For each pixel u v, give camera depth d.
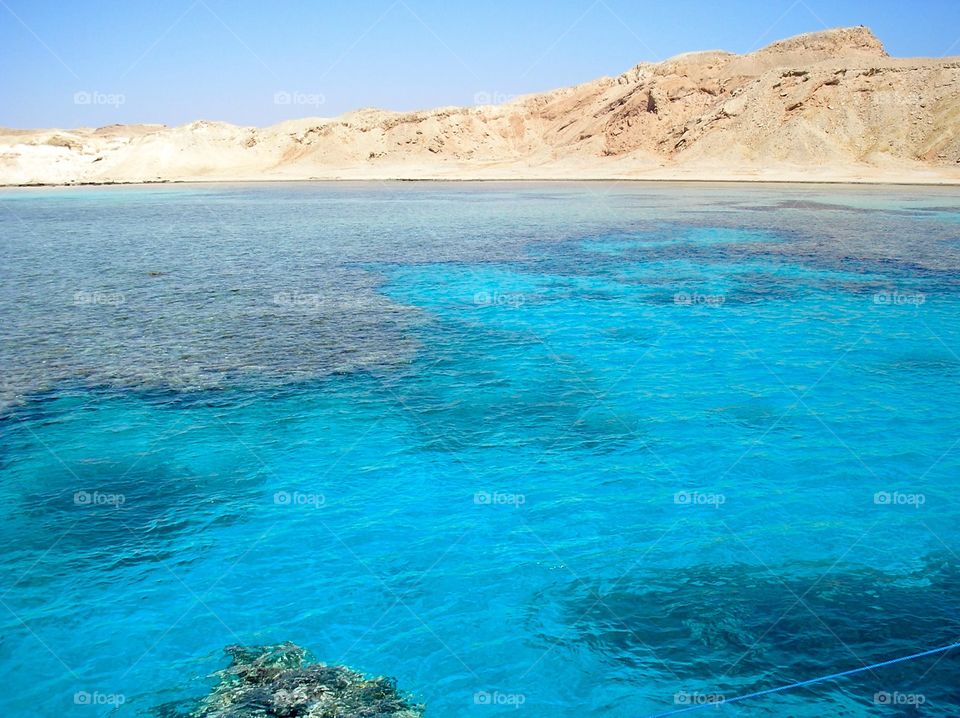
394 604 8.20
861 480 10.98
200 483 10.82
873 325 19.31
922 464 11.47
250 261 30.42
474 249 33.56
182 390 14.32
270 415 13.21
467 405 13.78
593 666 7.23
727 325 19.39
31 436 12.23
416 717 6.58
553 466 11.45
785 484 10.88
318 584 8.54
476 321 19.86
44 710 6.67
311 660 7.32
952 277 25.47
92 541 9.34
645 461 11.61
